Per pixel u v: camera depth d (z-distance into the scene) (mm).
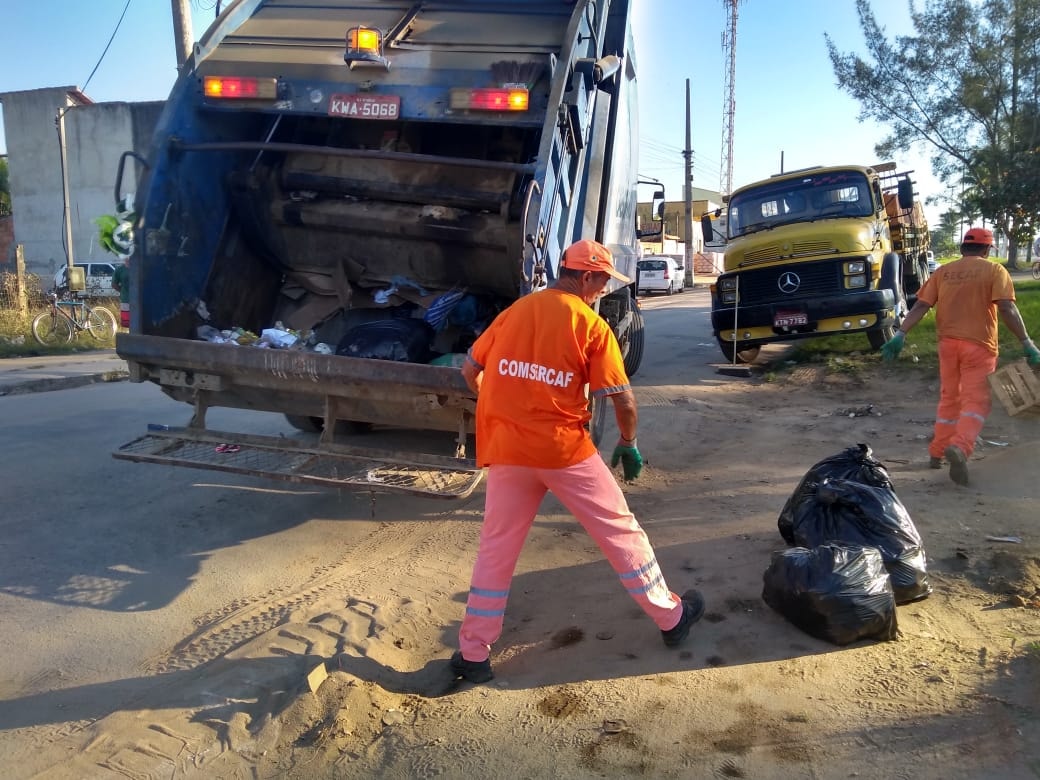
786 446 7012
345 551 4938
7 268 33938
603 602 4070
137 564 4766
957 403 5777
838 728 2902
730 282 11031
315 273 6398
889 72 27062
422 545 5020
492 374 3307
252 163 6023
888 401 8711
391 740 3014
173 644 3836
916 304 5922
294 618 3941
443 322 5707
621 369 3314
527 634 3807
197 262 5730
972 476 5672
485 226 5691
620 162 7328
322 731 3061
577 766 2805
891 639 3492
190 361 4973
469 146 5926
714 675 3309
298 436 7609
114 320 18156
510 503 3322
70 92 33094
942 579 4062
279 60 5504
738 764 2756
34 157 33594
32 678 3537
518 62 5113
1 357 15109
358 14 6012
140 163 5309
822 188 11555
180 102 5391
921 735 2828
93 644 3832
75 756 2934
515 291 6020
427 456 4727
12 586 4457
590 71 5375
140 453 4922
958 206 27188
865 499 3945
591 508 3303
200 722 3107
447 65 5242
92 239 33469
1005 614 3674
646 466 6531
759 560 4414
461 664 3402
